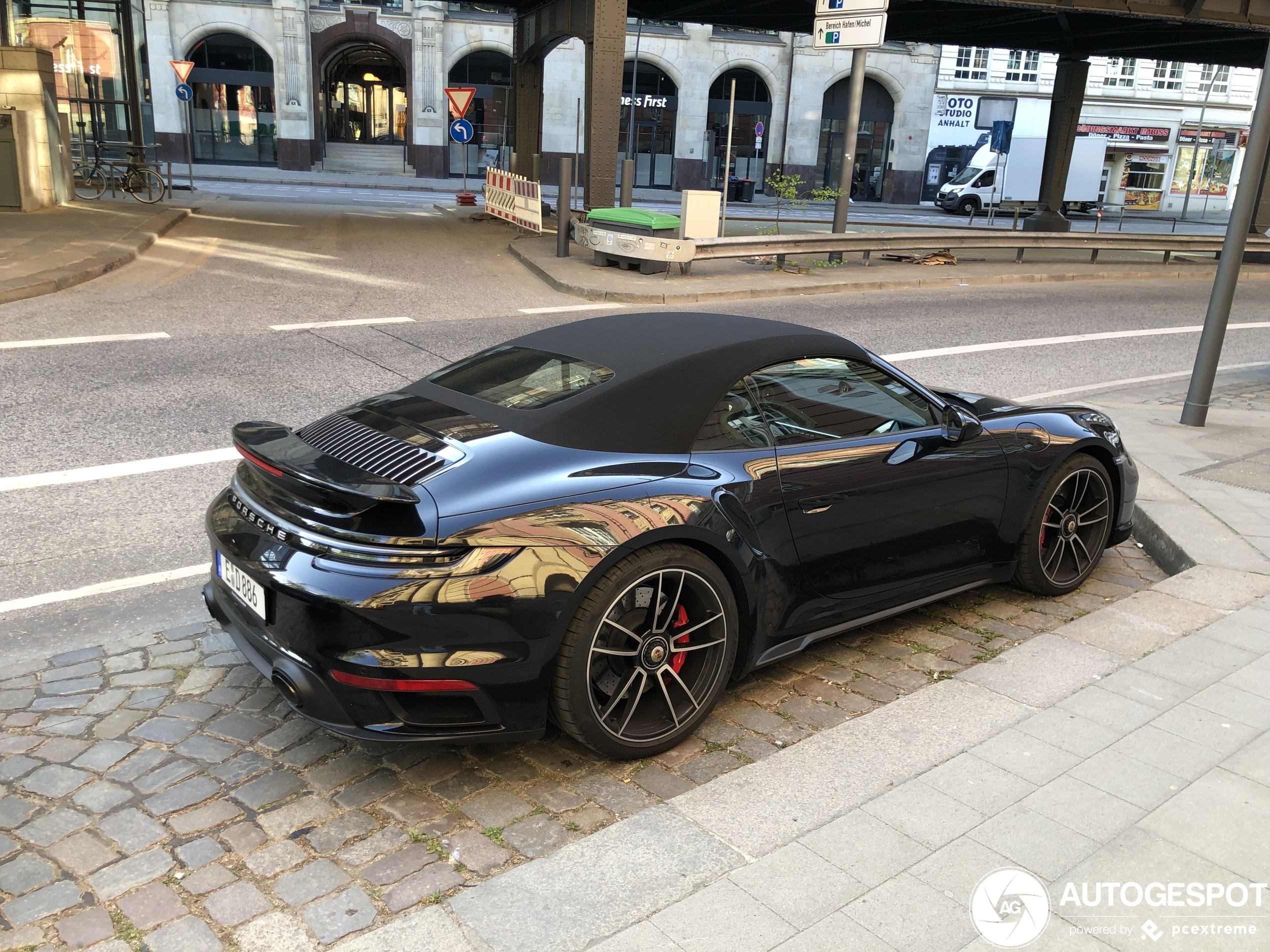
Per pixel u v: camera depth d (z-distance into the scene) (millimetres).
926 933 2209
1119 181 47750
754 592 3238
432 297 12570
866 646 3977
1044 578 4312
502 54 41219
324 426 3373
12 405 7008
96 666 3660
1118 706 3271
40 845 2648
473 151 42000
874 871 2428
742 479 3219
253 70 40031
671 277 14891
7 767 3006
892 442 3686
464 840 2709
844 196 18266
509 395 3312
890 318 12516
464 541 2701
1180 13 19016
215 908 2418
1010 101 44500
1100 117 46219
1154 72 46125
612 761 3123
